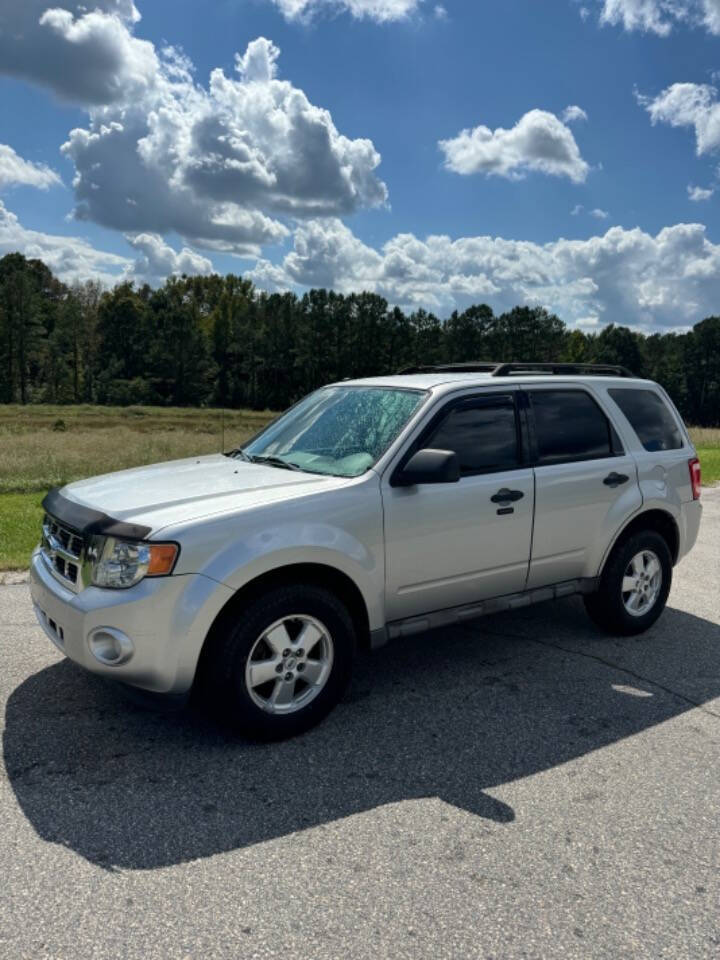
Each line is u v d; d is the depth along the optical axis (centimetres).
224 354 12731
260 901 247
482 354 12638
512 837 286
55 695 405
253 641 342
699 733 375
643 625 519
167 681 326
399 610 397
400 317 12562
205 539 329
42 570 375
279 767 335
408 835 286
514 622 547
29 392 10525
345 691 396
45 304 12900
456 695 415
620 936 234
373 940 230
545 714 393
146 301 15075
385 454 392
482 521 418
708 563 754
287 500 355
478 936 232
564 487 455
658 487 513
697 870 267
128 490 379
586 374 513
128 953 223
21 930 232
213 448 2042
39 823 289
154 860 268
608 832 290
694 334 11788
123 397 10644
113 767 332
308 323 12525
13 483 1371
